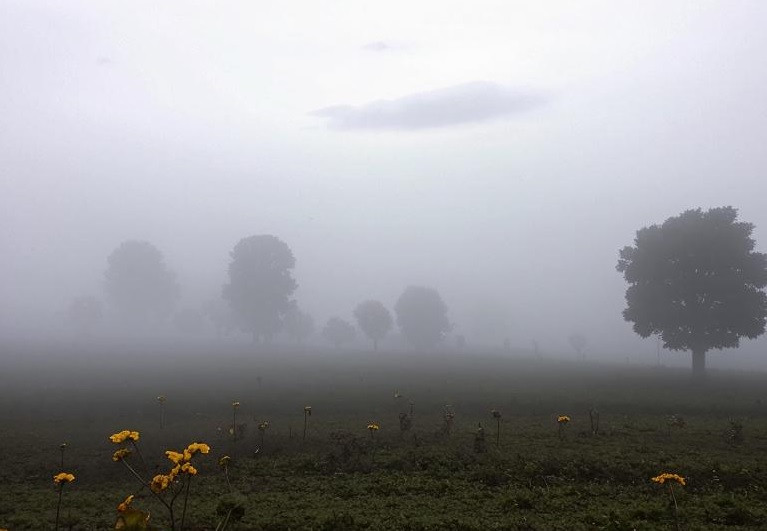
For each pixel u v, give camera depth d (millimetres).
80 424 25047
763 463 15477
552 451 17328
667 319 50219
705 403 31078
